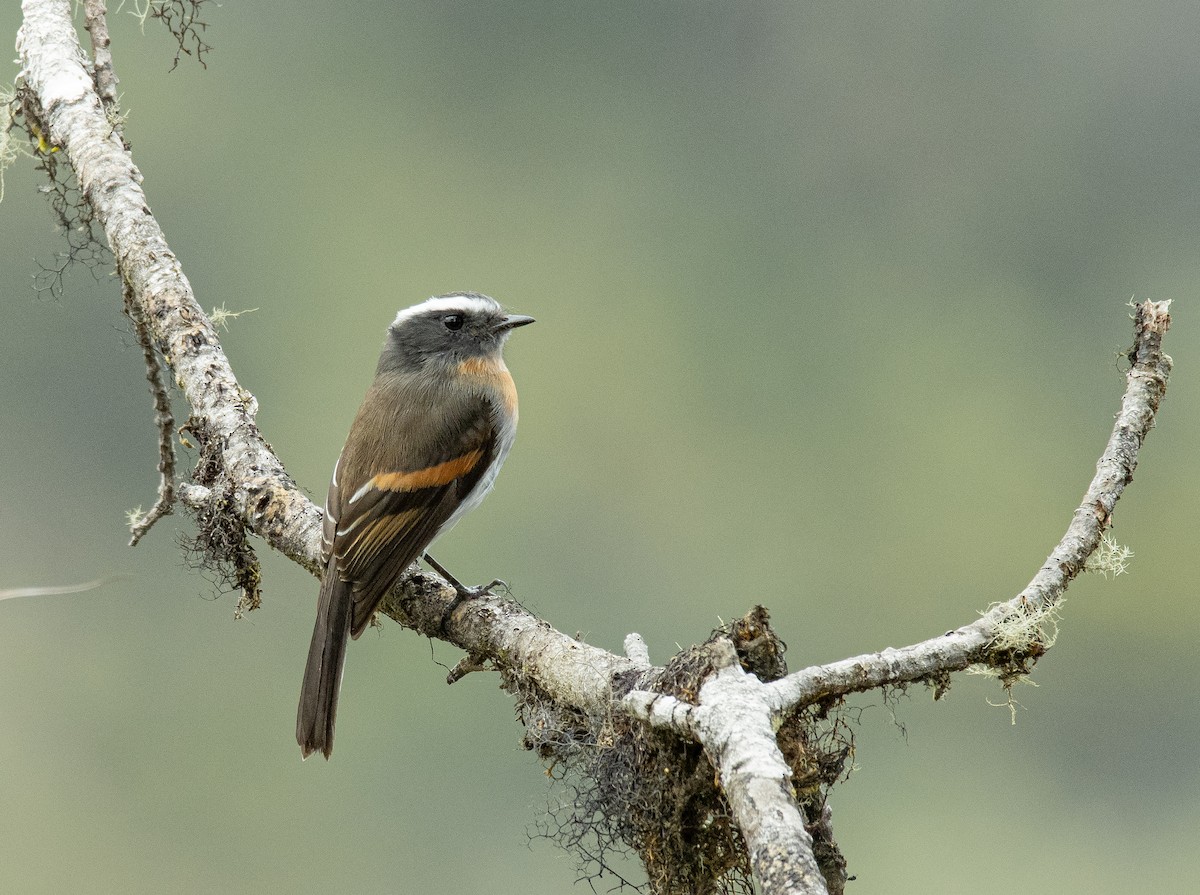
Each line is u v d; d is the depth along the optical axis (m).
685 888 4.94
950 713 12.68
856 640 15.68
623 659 5.32
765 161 20.81
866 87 20.47
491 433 7.73
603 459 18.05
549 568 16.00
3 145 8.21
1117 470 5.61
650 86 20.94
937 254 20.05
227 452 6.99
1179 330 18.83
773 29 20.75
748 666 4.85
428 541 7.29
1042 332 19.22
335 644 6.43
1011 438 17.97
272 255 20.05
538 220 20.45
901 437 18.11
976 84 20.22
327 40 21.12
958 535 16.98
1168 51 19.64
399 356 7.97
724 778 4.39
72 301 15.25
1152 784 13.30
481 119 21.41
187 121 20.11
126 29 19.91
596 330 19.61
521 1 21.31
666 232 20.25
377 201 20.83
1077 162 19.94
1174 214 19.48
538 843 11.16
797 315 19.62
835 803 12.18
